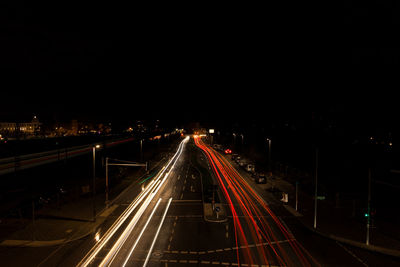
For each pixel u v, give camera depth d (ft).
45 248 89.40
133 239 95.96
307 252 87.45
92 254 84.28
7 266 77.56
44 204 137.18
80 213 124.98
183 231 104.01
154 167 261.44
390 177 171.73
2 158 183.62
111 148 295.89
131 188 178.40
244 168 246.68
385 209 133.18
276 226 110.73
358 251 88.89
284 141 326.44
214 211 119.65
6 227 107.65
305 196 158.20
